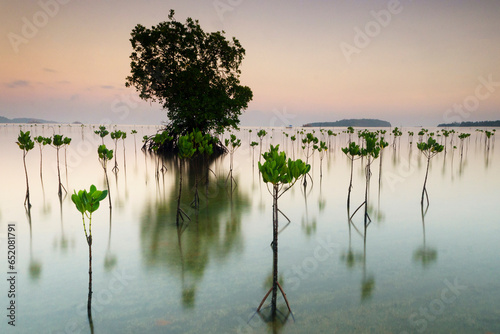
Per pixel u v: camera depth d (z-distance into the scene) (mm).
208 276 8102
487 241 10539
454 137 91625
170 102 37281
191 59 35500
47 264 8797
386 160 35250
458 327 5918
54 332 5824
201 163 34594
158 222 12805
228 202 16281
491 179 22328
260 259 9195
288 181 6227
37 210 14375
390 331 5805
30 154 38906
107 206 15430
